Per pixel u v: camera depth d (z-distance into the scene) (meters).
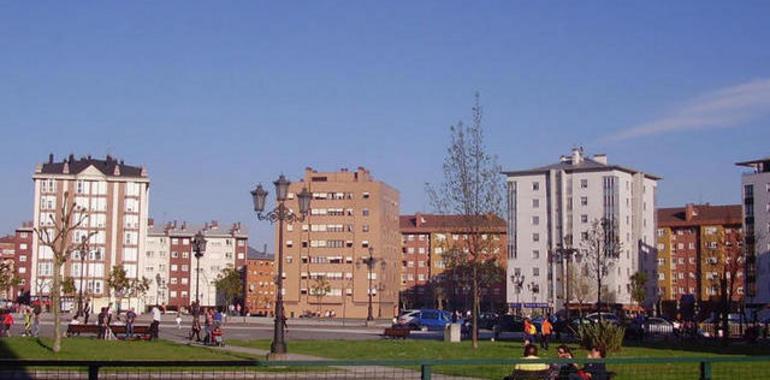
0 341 39.31
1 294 141.62
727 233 122.38
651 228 133.75
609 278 121.00
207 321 47.59
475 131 43.50
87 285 134.00
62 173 141.12
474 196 43.12
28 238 178.00
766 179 121.69
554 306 125.81
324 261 146.00
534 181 130.88
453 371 15.08
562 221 127.69
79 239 140.25
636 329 56.91
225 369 13.48
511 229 131.62
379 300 144.25
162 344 41.88
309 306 145.62
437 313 72.94
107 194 142.62
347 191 146.38
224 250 183.88
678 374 15.97
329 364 10.80
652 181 135.50
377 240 145.12
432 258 164.38
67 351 34.81
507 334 64.88
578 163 130.75
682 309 73.94
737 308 113.50
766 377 16.58
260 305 182.75
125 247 142.75
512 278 127.69
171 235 181.62
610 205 125.06
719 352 42.03
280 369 14.52
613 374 14.68
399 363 11.19
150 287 165.12
